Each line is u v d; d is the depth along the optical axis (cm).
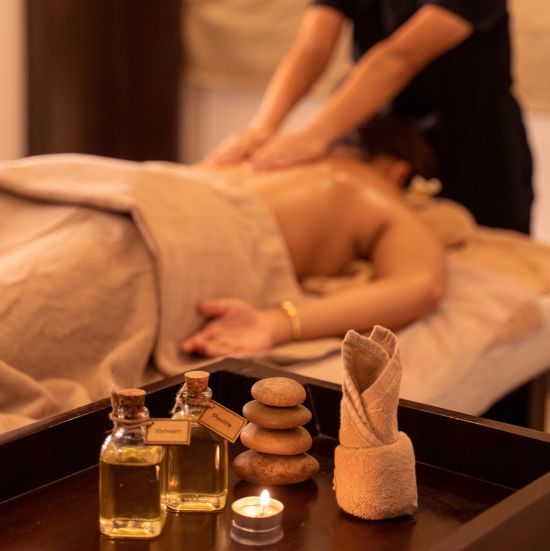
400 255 201
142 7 444
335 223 211
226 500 108
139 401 97
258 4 441
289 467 114
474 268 219
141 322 162
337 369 172
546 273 230
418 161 233
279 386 115
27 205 182
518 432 117
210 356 169
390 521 107
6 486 109
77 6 418
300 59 274
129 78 448
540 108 382
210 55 454
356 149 234
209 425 104
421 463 124
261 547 99
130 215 173
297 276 213
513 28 380
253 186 212
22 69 412
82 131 430
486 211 277
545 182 389
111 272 162
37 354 150
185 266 169
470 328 194
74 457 116
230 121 466
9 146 414
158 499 98
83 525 103
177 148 462
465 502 113
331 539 101
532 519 99
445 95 266
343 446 108
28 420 137
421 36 235
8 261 160
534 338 212
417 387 172
